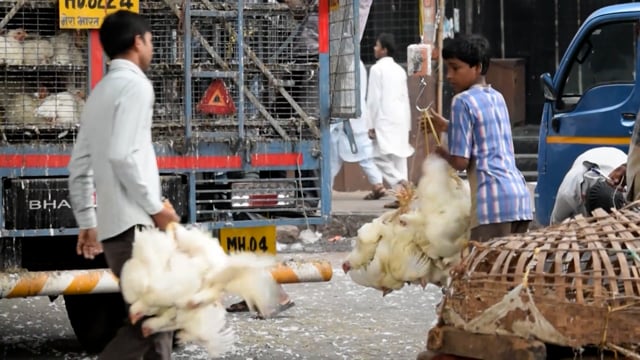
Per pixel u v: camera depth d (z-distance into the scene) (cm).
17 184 1691
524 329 1127
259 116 1811
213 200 1792
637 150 1505
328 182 1836
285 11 1811
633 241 1149
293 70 1817
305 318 2103
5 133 1695
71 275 1681
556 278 1122
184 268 1215
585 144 2498
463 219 1449
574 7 4012
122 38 1342
